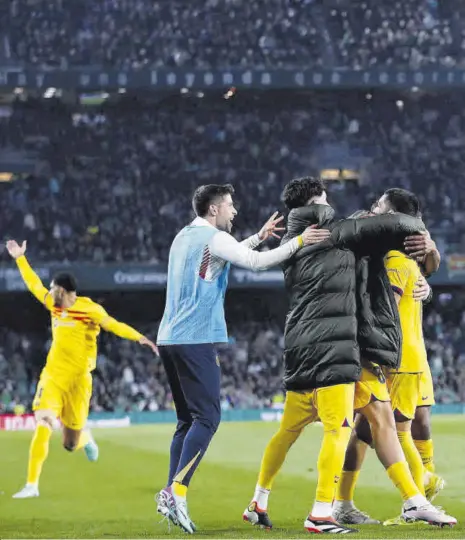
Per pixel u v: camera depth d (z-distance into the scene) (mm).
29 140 55531
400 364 11219
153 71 51656
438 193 56000
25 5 55031
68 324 16328
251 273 50469
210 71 51812
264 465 11250
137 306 54562
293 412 10914
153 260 52281
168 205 54656
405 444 12070
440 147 57312
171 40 55438
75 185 54844
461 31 56969
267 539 9500
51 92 55125
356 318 10758
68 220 53312
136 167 55812
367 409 10977
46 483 17734
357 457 11906
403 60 56000
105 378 49562
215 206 11156
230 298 54781
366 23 56656
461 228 54469
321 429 30812
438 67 53062
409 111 57906
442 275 51469
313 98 57719
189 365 10789
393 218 10602
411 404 12023
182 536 10102
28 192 54281
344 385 10484
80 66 53438
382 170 56844
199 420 10781
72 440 17000
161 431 34188
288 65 54781
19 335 51844
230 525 11734
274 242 54094
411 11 57312
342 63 55781
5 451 25250
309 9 56781
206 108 57500
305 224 10820
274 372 51250
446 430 30047
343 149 57156
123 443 27859
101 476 18844
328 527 10336
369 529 10797
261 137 57156
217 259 10875
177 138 56844
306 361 10555
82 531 11406
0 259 49719
